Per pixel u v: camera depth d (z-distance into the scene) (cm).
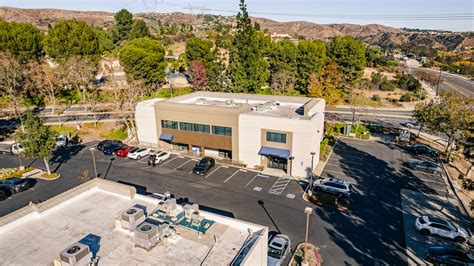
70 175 3784
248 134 3928
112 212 2016
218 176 3778
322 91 6309
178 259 1572
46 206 1972
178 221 1861
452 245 2516
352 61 8006
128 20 12088
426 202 3186
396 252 2419
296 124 3616
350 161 4278
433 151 4488
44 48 7381
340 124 5894
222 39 12425
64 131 5262
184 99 4934
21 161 4209
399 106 7650
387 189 3462
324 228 2722
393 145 4972
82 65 6812
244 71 7094
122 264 1538
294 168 3775
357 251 2425
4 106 6350
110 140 4838
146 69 6850
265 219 2866
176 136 4462
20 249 1656
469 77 12106
